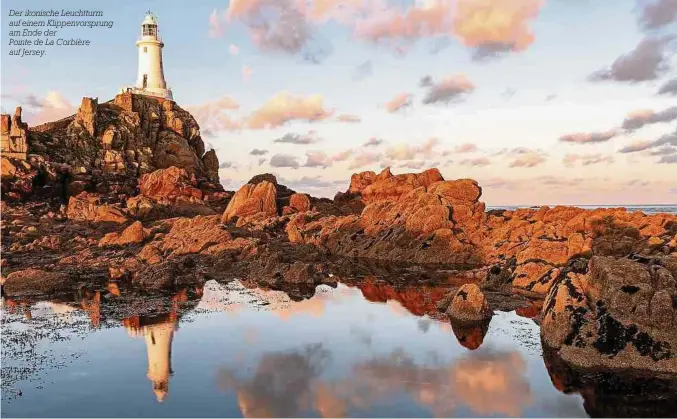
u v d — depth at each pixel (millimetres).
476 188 61938
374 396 16875
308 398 16719
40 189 69625
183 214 72562
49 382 18109
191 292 35000
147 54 96688
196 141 95875
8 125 71375
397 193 76625
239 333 24438
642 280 21203
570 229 44875
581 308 21906
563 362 20062
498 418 15273
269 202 70812
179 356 20953
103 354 21172
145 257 47281
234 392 17188
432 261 48500
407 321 26781
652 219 45969
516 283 35125
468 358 20688
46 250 53469
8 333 24375
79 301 31812
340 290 35750
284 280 39500
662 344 19375
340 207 79250
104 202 70375
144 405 16172
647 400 16469
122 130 83375
